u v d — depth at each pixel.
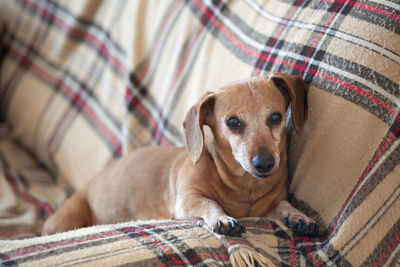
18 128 3.01
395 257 1.36
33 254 1.20
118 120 2.47
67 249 1.23
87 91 2.69
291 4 1.81
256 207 1.67
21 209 2.40
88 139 2.59
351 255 1.35
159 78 2.32
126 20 2.55
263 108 1.50
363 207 1.37
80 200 2.13
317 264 1.39
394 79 1.40
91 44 2.77
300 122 1.56
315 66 1.59
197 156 1.57
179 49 2.20
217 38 2.04
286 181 1.69
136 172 1.97
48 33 3.02
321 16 1.64
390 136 1.38
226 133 1.55
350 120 1.46
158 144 2.23
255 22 1.91
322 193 1.51
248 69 1.84
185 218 1.59
